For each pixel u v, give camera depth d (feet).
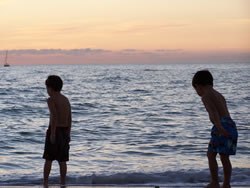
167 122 56.29
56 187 16.51
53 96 16.99
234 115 63.46
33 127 50.75
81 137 42.83
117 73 355.15
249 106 78.89
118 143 38.78
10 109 72.74
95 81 201.46
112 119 60.54
